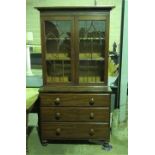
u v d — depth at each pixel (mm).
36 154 2389
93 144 2613
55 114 2480
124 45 2834
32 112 2889
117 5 2809
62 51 2574
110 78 2977
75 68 2537
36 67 2875
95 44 2541
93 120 2480
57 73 2617
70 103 2455
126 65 2889
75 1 2828
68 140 2676
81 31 2504
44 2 2814
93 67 2605
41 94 2445
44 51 2510
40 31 2541
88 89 2477
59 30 2520
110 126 2697
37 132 2873
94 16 2412
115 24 2850
